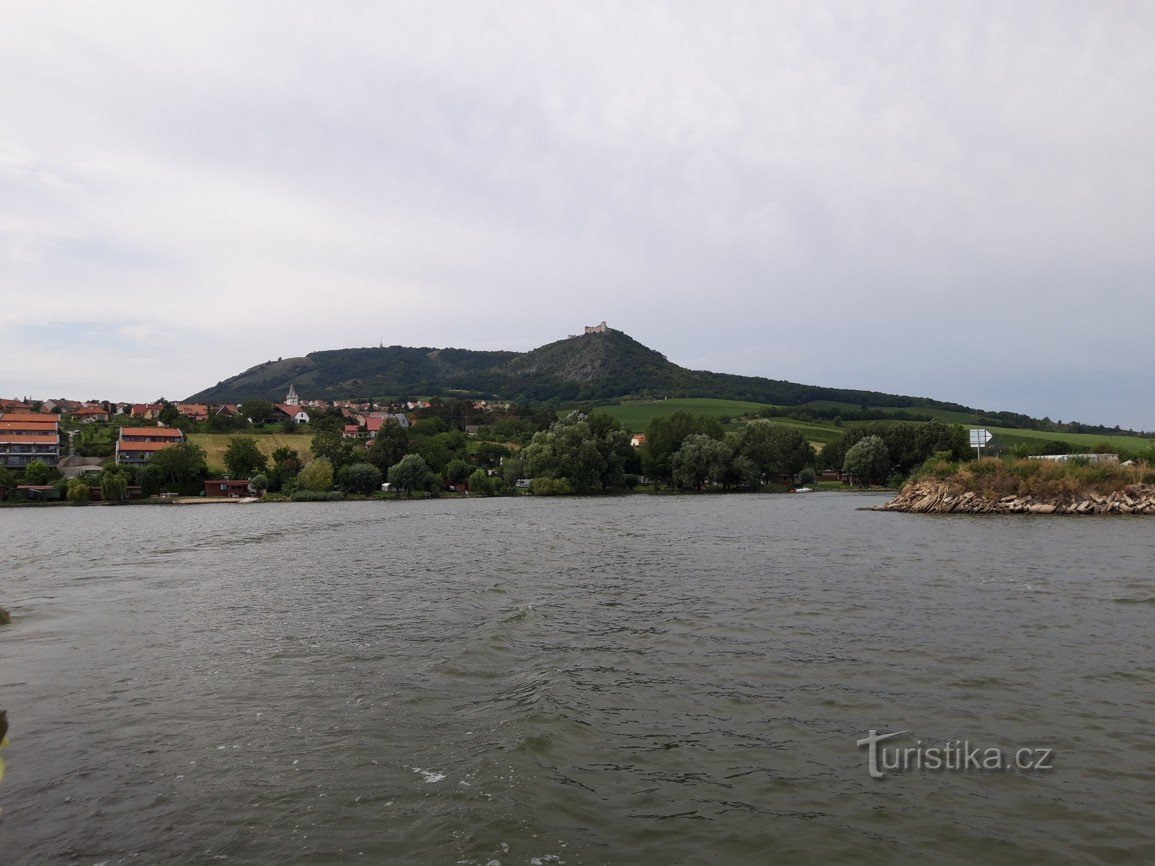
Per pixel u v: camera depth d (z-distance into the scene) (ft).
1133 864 29.81
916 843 31.63
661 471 488.44
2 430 505.66
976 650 62.03
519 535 180.45
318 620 77.82
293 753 41.24
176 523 257.55
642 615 78.43
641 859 30.19
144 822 33.50
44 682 55.67
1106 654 60.34
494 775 37.73
